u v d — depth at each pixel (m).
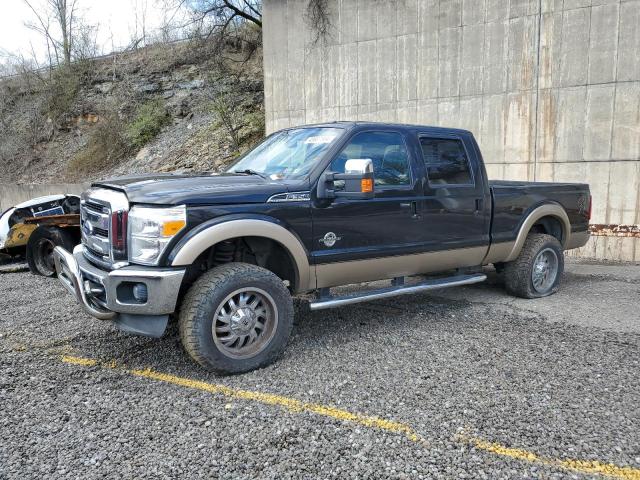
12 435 3.11
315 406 3.41
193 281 4.15
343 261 4.53
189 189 3.89
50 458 2.85
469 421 3.16
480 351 4.37
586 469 2.66
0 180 21.08
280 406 3.42
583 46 9.20
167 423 3.23
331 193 4.35
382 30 11.47
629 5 8.73
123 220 3.84
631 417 3.19
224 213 3.89
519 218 5.94
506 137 10.13
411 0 10.98
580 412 3.26
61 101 23.38
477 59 10.30
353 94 12.09
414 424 3.14
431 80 10.93
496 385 3.68
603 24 8.98
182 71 21.69
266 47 13.22
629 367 3.99
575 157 9.47
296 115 13.04
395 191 4.84
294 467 2.72
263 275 4.01
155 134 19.83
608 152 9.16
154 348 4.61
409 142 5.03
